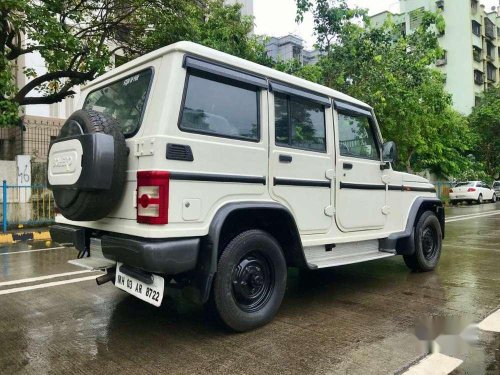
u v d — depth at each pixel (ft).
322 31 43.88
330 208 14.46
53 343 11.03
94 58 31.86
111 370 9.44
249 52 41.29
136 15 36.65
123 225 10.82
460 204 76.69
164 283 10.52
